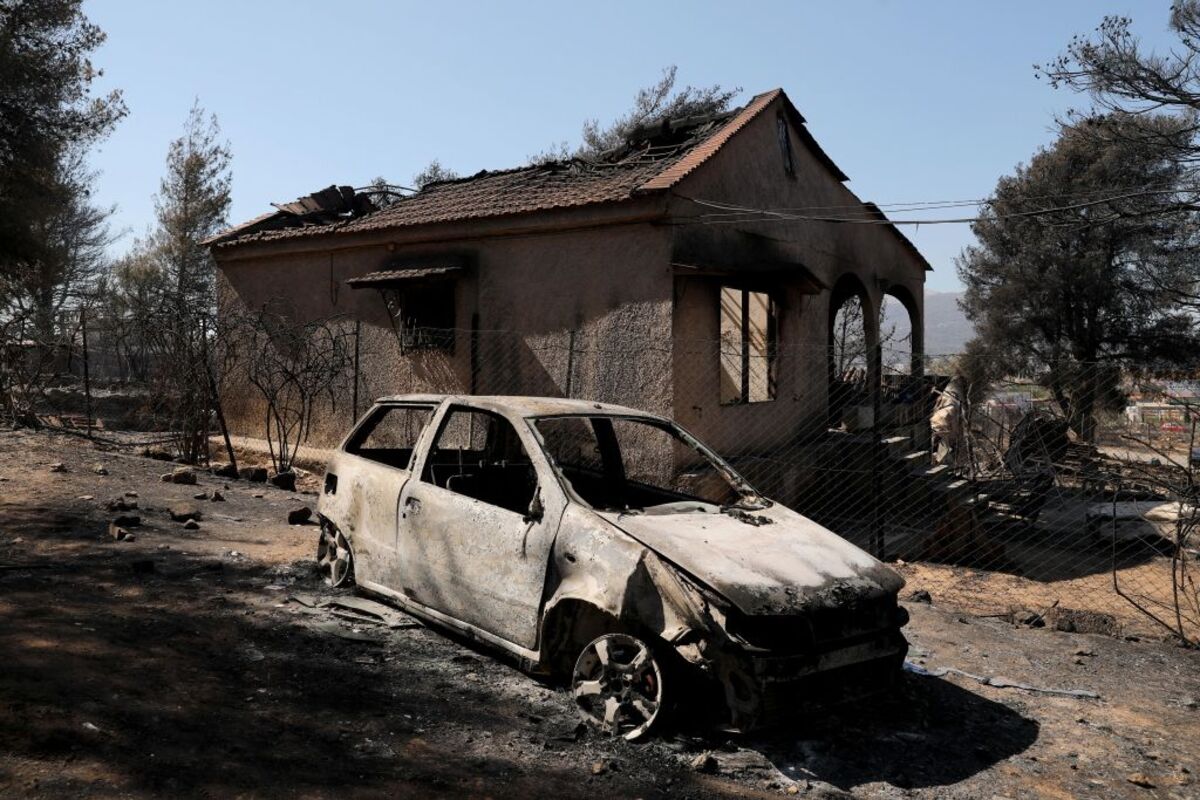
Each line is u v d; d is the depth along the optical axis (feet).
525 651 15.20
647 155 40.50
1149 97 47.96
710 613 13.09
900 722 15.57
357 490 19.76
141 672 13.99
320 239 44.27
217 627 16.97
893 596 15.05
